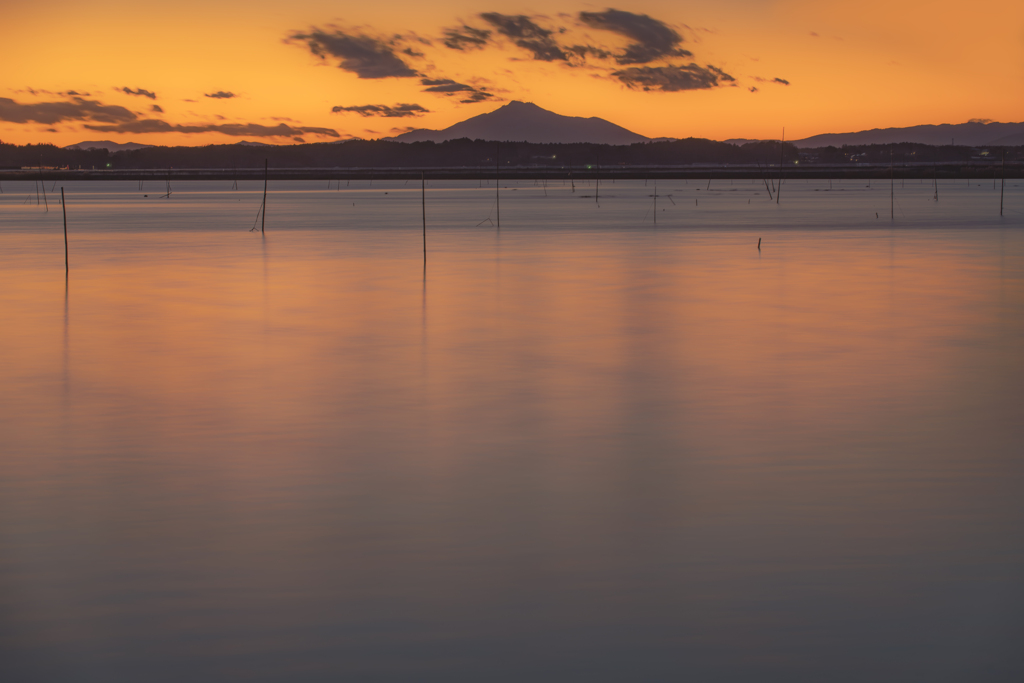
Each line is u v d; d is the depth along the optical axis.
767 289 29.34
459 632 6.90
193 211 91.50
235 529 9.03
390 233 57.91
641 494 10.04
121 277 33.88
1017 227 60.28
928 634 6.85
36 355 18.98
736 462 11.23
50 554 8.44
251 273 34.94
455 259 40.25
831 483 10.39
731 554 8.34
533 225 65.81
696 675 6.32
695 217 75.88
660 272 34.53
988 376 16.36
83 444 12.29
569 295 28.09
